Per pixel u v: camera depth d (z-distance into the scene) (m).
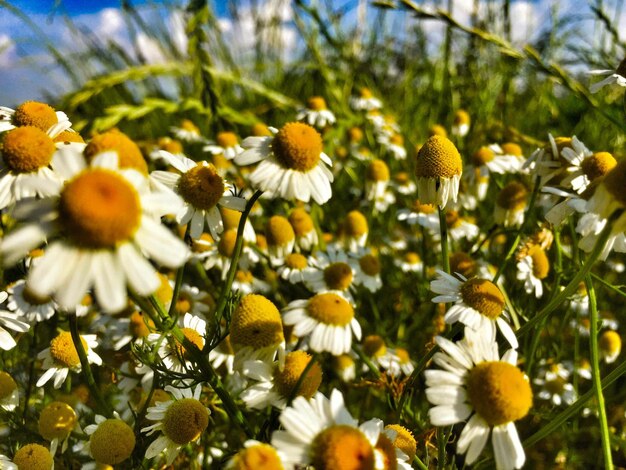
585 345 0.17
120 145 0.07
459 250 0.19
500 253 0.18
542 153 0.12
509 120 0.27
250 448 0.06
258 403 0.08
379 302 0.19
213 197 0.09
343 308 0.08
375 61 0.36
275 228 0.15
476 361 0.07
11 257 0.05
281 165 0.09
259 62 0.37
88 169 0.06
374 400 0.15
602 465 0.14
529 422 0.14
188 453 0.10
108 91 0.32
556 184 0.12
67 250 0.05
